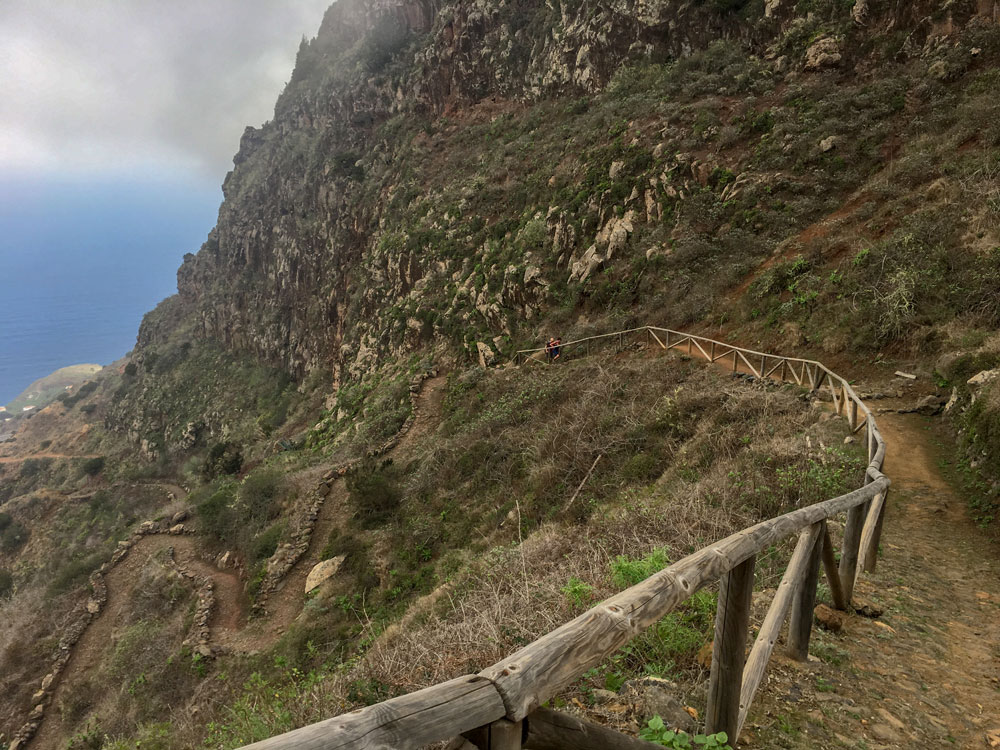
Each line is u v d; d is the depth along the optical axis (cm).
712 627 397
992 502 716
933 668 384
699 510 720
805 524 315
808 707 325
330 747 84
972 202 1507
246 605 1756
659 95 3023
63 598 2305
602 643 154
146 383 7669
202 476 4394
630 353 2033
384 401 2931
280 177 6956
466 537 1441
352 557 1659
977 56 2095
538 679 132
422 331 3338
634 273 2377
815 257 1762
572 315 2545
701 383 1488
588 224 2714
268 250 6906
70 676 1841
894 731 310
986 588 529
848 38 2502
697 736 226
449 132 4797
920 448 945
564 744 148
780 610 319
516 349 2670
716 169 2378
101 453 7256
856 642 412
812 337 1530
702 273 2145
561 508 1238
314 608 1454
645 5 3434
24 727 1642
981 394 909
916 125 2023
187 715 1105
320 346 5262
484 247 3322
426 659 489
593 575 565
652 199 2517
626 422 1446
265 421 5225
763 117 2441
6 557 5594
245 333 6862
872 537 547
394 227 4369
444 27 5069
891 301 1378
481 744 124
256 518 2248
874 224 1733
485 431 1956
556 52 4109
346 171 5397
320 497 2102
